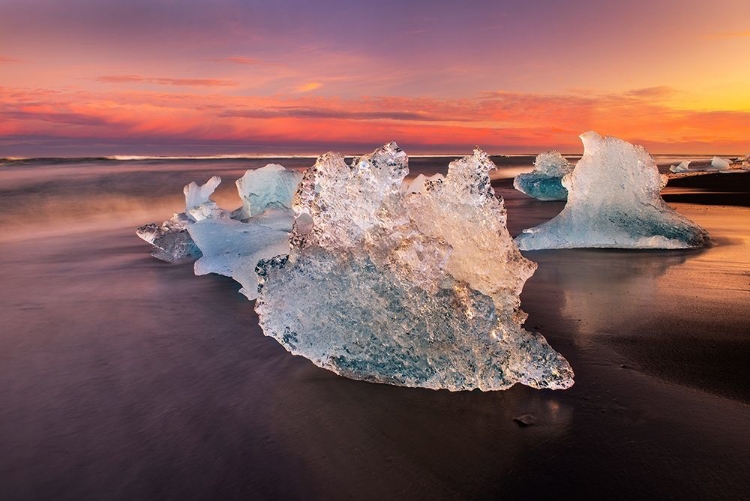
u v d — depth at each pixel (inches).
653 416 96.7
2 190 545.6
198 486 79.6
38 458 86.7
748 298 167.0
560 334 137.3
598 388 107.6
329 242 122.3
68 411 102.0
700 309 156.3
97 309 168.4
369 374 112.6
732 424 93.7
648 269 208.5
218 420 98.2
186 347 134.9
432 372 109.4
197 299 178.9
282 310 123.4
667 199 443.8
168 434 93.7
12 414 101.0
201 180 657.6
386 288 114.7
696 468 81.8
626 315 151.8
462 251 120.6
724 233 282.8
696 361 119.5
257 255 190.2
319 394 108.0
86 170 771.4
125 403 105.0
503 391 107.3
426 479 80.9
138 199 522.6
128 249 279.3
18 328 150.5
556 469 82.5
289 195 299.4
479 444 89.5
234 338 141.3
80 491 78.5
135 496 77.4
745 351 124.5
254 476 81.9
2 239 321.7
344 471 83.0
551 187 493.0
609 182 259.3
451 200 122.6
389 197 118.2
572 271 207.3
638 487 78.1
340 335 116.3
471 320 109.8
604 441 89.4
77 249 281.7
